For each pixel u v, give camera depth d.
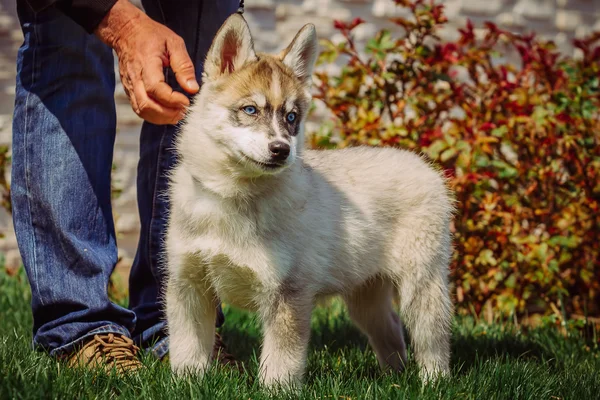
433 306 3.87
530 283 5.37
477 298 5.40
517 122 5.34
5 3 7.07
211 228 3.34
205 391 2.98
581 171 5.46
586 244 5.55
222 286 3.44
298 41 3.62
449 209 3.99
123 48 3.27
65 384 2.96
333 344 4.38
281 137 3.29
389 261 3.85
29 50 3.59
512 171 5.24
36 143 3.56
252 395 3.03
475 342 4.47
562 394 3.37
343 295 3.82
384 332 4.05
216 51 3.45
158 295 3.99
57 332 3.54
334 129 5.80
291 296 3.35
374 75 5.48
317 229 3.45
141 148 4.00
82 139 3.62
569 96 5.60
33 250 3.58
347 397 3.07
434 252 3.88
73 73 3.59
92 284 3.59
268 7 7.31
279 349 3.32
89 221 3.64
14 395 2.72
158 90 3.15
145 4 3.96
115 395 2.97
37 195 3.56
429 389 3.19
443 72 5.54
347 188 3.71
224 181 3.30
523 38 5.77
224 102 3.39
